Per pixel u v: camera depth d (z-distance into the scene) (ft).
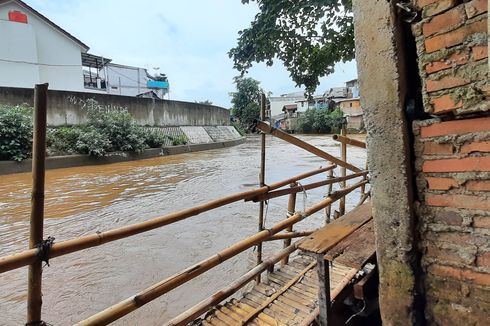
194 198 22.54
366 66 4.56
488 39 3.28
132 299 4.75
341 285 7.19
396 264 4.62
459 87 3.69
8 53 49.49
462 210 3.97
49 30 55.93
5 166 30.71
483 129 3.67
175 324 5.69
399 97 4.24
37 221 3.94
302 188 9.35
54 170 34.12
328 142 65.77
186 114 61.77
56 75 57.21
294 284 8.18
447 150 4.01
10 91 36.83
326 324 5.92
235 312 7.46
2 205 20.65
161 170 34.71
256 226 16.74
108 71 77.20
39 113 3.78
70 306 10.04
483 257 3.86
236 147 66.39
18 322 9.34
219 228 16.51
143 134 46.44
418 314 4.55
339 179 11.48
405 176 4.33
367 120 4.68
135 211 19.43
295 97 145.89
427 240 4.37
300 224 16.55
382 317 4.94
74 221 17.58
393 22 4.15
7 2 49.65
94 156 38.58
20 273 12.09
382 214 4.69
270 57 12.05
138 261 12.94
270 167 35.94
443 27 3.73
